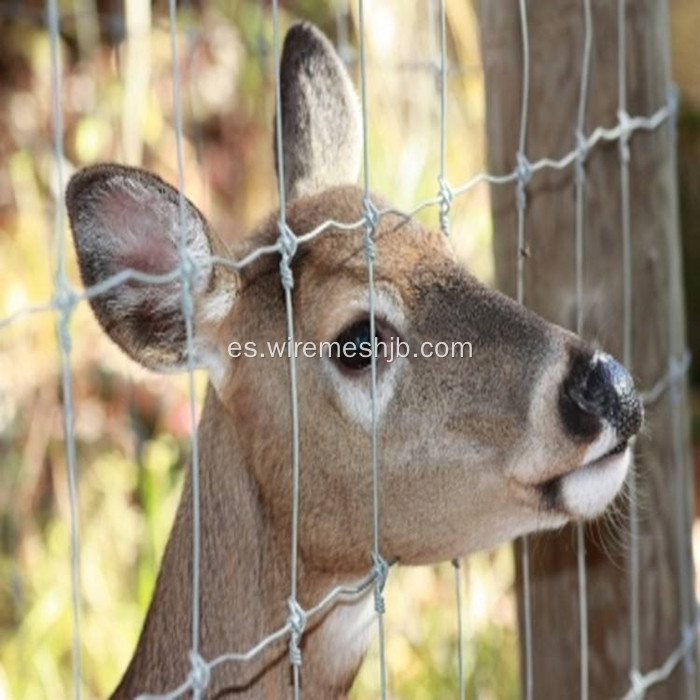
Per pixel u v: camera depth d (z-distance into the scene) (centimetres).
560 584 1052
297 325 837
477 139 1616
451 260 850
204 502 876
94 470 1461
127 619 1326
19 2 1791
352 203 862
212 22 1775
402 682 1275
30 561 1395
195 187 1706
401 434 831
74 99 1761
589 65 1009
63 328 583
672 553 1079
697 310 2002
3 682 1238
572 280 1023
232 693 862
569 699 1062
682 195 1939
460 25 1641
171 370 832
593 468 816
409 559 860
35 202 1605
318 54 971
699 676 1170
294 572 746
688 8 1794
